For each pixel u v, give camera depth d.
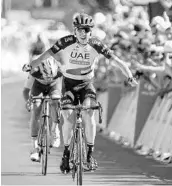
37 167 24.89
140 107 30.12
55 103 23.77
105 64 39.09
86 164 20.91
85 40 20.39
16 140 32.72
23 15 119.69
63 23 76.88
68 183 21.56
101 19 38.53
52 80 24.11
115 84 36.50
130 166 25.44
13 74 111.56
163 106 27.81
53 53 20.89
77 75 20.81
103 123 37.53
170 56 25.92
